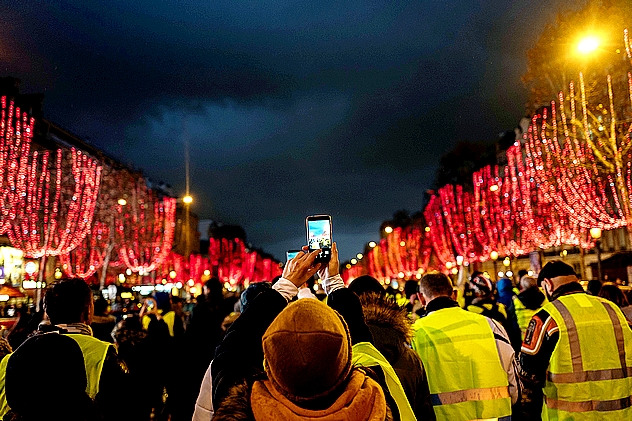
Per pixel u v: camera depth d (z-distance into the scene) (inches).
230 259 4439.0
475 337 173.6
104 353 163.5
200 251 4480.8
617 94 879.1
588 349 176.1
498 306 381.7
